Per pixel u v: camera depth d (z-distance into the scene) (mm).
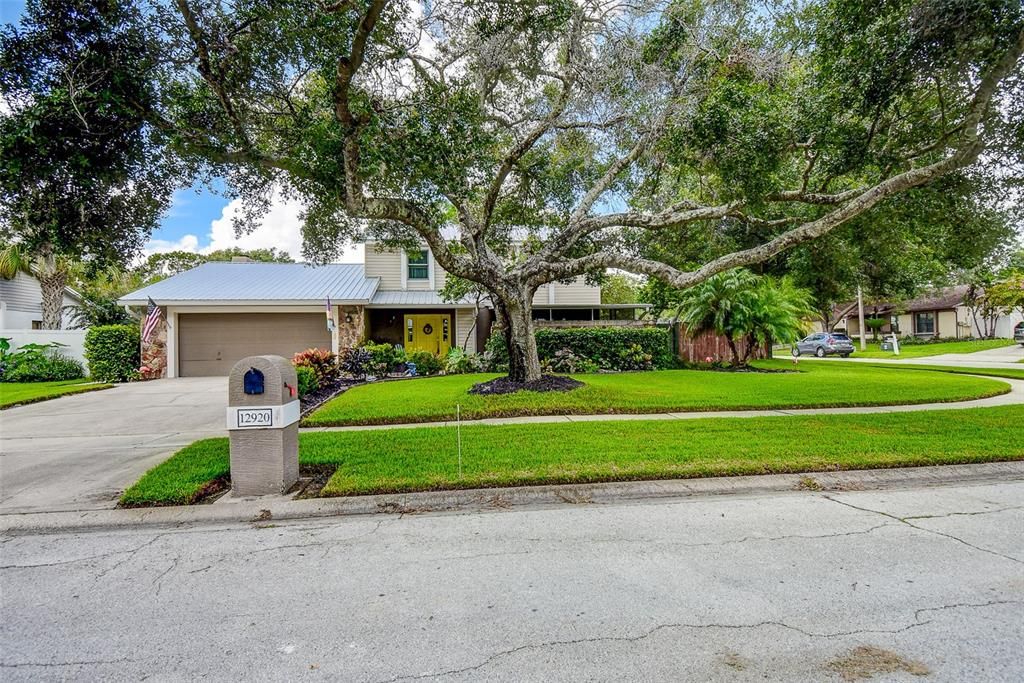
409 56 6770
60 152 5406
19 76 5047
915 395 10320
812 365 19000
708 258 16891
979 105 7227
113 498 4867
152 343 16609
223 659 2449
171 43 5820
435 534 4000
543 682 2246
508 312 10641
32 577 3361
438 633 2643
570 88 8828
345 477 5137
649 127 8812
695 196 13344
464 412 8648
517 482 5016
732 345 17078
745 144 7645
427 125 6539
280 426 4844
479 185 9641
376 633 2650
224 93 6230
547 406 8977
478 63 7762
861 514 4312
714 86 8508
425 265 20703
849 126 7812
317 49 5906
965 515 4273
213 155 6746
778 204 13156
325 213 8398
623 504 4652
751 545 3707
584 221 10367
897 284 21422
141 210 6887
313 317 18172
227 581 3268
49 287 20141
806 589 3053
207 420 9359
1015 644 2494
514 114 9172
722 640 2547
